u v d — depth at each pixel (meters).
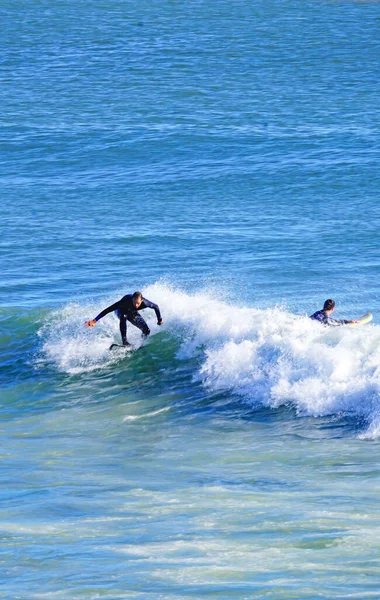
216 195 127.31
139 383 57.31
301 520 33.59
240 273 94.12
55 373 60.53
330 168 137.50
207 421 50.00
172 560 29.64
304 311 80.44
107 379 58.75
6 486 40.19
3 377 60.72
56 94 193.75
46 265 98.50
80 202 125.62
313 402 49.19
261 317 58.72
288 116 170.25
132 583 27.56
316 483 38.88
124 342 61.41
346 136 154.75
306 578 27.62
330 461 42.06
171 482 39.94
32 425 51.84
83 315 69.25
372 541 30.98
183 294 66.81
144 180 135.62
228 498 37.03
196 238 107.56
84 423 51.59
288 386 51.09
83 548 31.17
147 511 35.56
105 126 166.25
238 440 46.44
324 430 46.53
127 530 33.12
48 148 155.00
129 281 92.19
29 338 66.75
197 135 157.88
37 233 111.00
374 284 89.38
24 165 147.25
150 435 48.62
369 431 45.66
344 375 49.66
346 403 48.34
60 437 49.16
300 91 191.25
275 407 50.41
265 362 53.75
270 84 198.50
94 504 36.78
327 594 26.17
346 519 33.59
